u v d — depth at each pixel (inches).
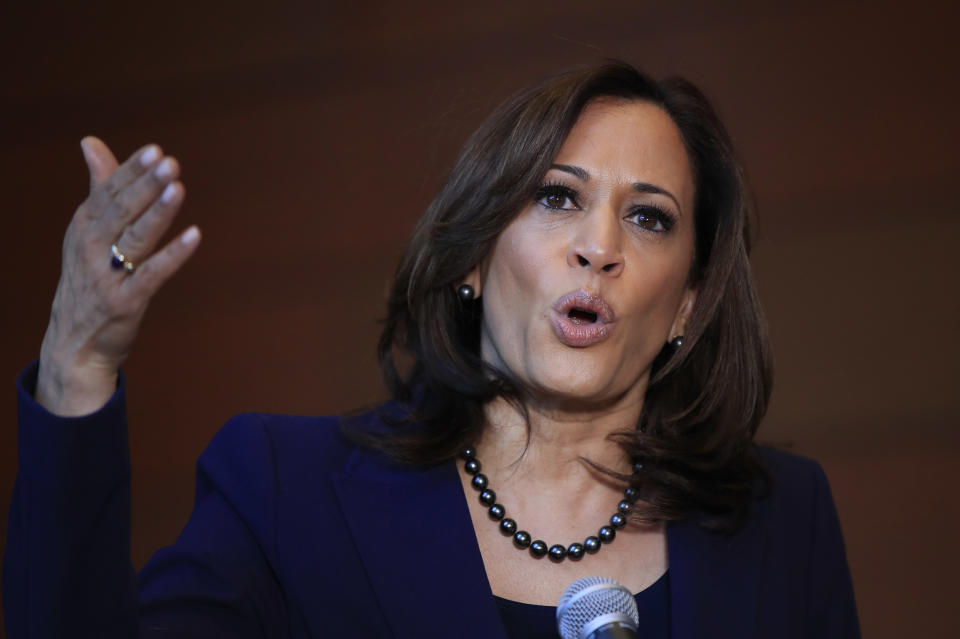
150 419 492.4
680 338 229.3
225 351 494.6
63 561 149.1
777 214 455.5
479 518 209.6
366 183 495.2
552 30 483.5
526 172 205.0
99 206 143.4
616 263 201.0
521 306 205.3
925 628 418.3
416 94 494.6
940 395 435.5
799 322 448.5
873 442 435.8
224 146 509.7
